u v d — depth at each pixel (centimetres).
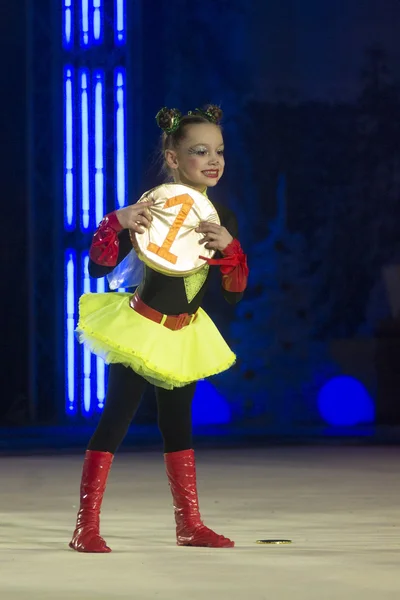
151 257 938
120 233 959
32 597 693
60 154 3616
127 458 2169
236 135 3897
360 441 2742
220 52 3812
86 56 3591
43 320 3666
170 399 983
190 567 815
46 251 3662
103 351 945
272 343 3888
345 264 3919
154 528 1108
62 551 920
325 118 3916
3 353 3747
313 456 2178
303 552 898
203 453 2288
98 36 3584
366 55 3897
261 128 3900
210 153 977
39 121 3641
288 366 3881
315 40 3894
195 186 991
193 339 971
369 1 3888
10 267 3766
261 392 3872
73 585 738
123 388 970
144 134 3609
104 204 3600
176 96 3716
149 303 952
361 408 3866
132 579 762
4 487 1594
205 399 3850
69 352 3600
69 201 3619
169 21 3709
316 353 3897
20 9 3728
